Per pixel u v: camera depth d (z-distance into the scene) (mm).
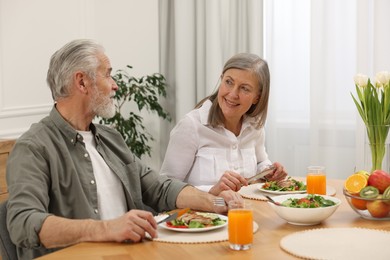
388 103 2457
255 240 1843
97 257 1680
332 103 4445
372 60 4324
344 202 2363
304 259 1647
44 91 4422
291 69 4590
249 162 2865
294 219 1983
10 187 1974
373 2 4266
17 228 1874
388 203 2029
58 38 4520
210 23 4668
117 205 2320
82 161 2199
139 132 4773
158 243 1812
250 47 4613
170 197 2355
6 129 4133
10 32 4133
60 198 2098
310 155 4523
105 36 4898
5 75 4105
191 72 4812
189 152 2756
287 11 4559
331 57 4418
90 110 2244
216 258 1663
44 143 2080
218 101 2727
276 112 4652
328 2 4391
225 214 2170
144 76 4727
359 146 4340
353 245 1754
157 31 4844
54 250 2062
